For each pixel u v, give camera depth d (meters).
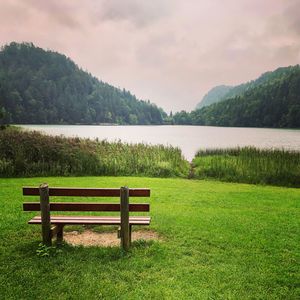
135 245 4.40
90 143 19.75
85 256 3.93
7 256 3.88
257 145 42.69
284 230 5.46
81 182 11.70
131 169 15.71
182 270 3.62
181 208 7.40
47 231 4.09
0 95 138.25
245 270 3.69
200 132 93.81
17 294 2.98
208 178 15.32
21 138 17.05
